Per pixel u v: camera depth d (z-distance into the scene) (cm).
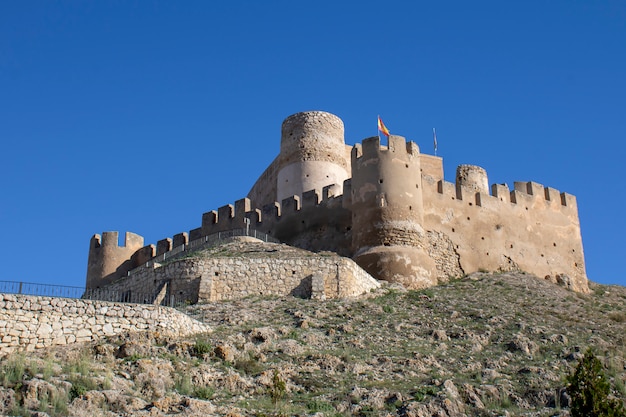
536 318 3975
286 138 6272
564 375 3073
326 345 3228
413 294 4244
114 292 4094
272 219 5538
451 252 5200
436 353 3269
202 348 2847
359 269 4209
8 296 2777
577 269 5778
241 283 4009
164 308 3048
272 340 3136
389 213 4769
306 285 4006
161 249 5928
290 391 2717
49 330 2795
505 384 2947
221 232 5722
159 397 2486
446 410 2647
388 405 2661
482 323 3756
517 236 5562
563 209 5900
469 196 5438
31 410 2256
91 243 6066
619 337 3722
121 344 2802
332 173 6116
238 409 2483
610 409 2519
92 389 2417
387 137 4953
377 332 3472
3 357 2664
